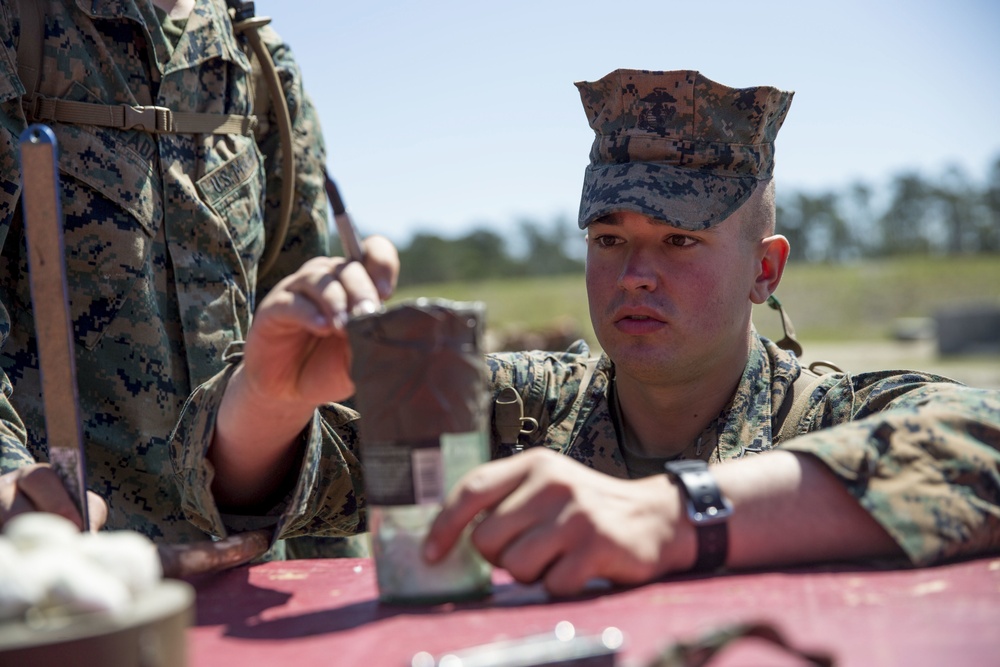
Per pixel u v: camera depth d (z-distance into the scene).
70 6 1.92
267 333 1.16
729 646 0.71
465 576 1.00
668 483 1.11
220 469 1.35
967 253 76.12
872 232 77.75
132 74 1.98
